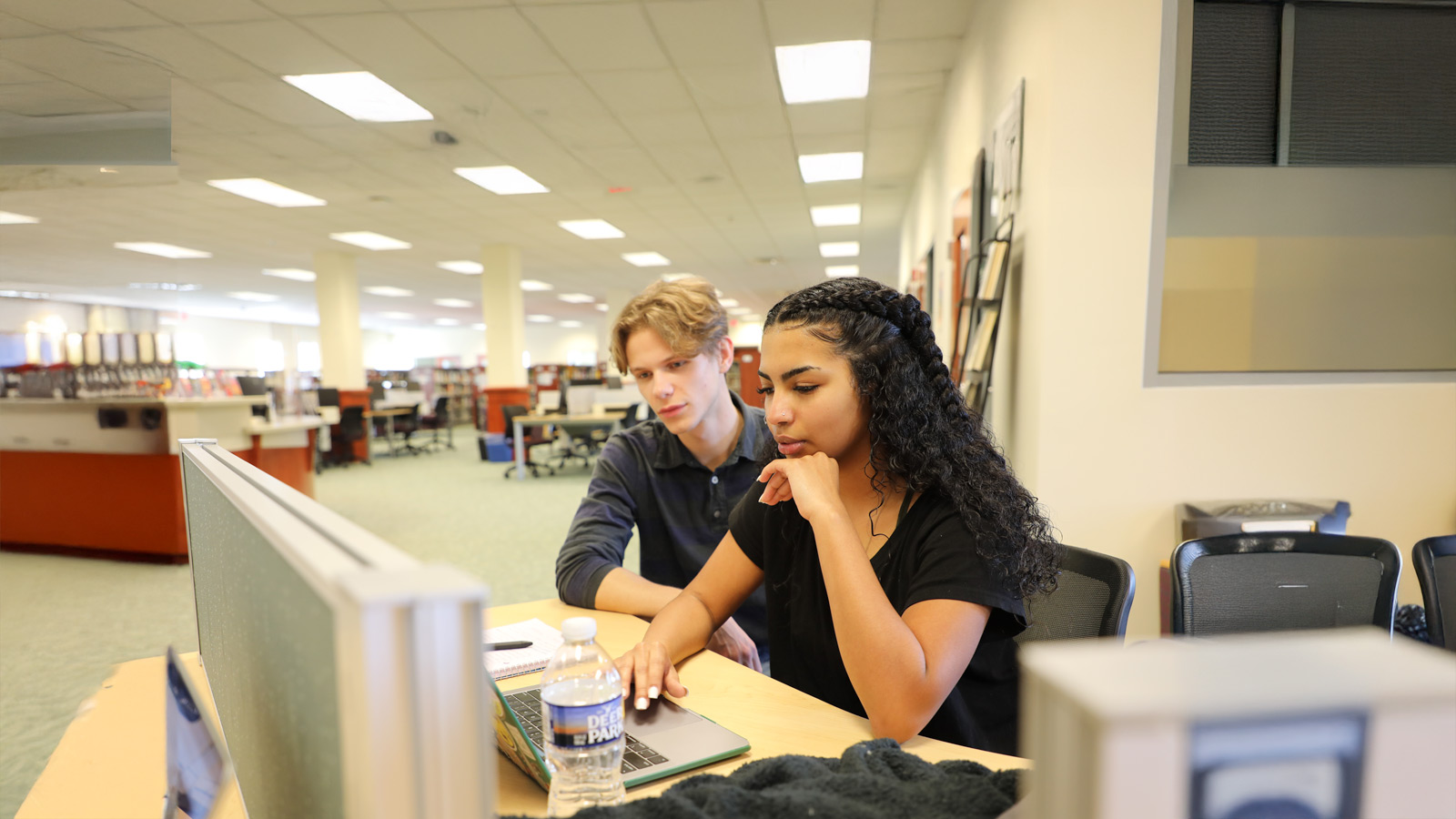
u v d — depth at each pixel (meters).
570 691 0.81
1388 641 0.29
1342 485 2.30
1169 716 0.24
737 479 1.56
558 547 4.71
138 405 4.39
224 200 6.48
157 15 3.33
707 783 0.51
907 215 7.70
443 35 3.60
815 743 0.87
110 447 4.46
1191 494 2.30
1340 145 2.43
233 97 4.24
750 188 6.73
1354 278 2.33
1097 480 2.31
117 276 9.95
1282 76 2.40
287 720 0.43
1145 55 2.22
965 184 3.79
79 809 0.73
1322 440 2.29
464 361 22.31
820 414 0.97
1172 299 2.32
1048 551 1.00
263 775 0.52
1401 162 2.44
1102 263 2.27
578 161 5.68
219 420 4.77
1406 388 2.27
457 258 10.01
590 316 19.41
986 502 0.94
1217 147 2.42
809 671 1.08
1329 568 1.43
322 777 0.35
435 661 0.29
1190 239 2.32
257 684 0.52
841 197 7.20
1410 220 2.33
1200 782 0.25
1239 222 2.32
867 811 0.46
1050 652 0.28
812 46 3.89
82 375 5.09
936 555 0.93
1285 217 2.32
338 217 7.28
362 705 0.28
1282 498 2.29
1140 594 2.30
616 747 0.72
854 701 1.02
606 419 8.12
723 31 3.65
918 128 5.19
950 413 1.00
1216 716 0.25
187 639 3.11
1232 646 0.28
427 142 5.11
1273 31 2.41
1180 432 2.30
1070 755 0.25
